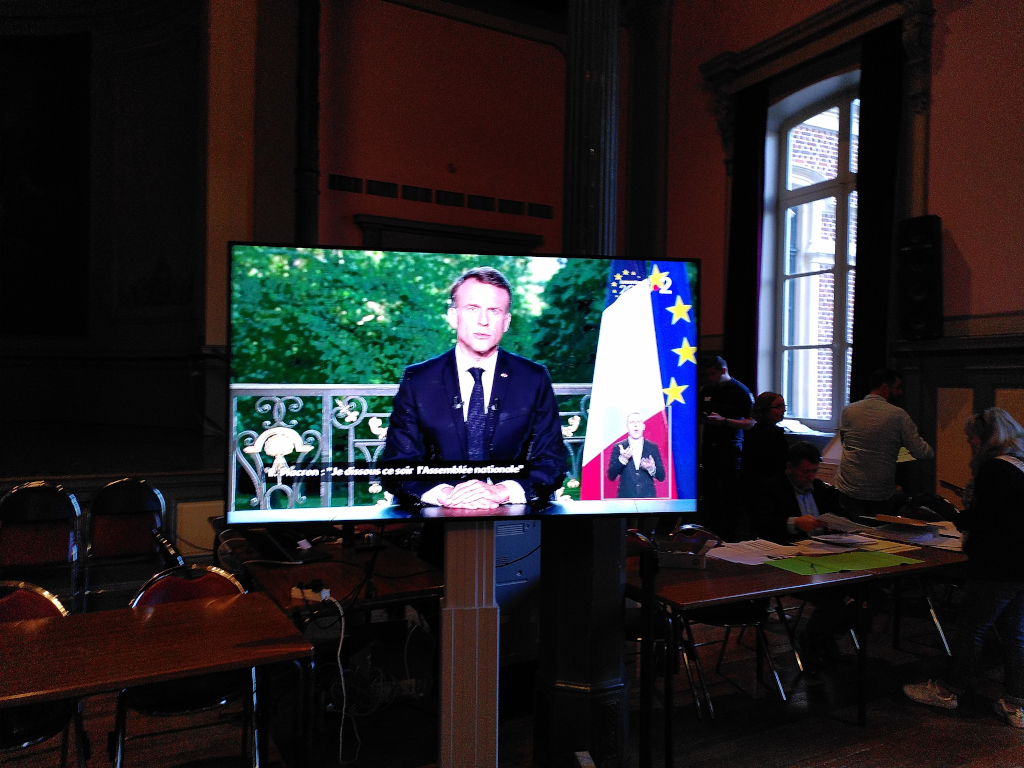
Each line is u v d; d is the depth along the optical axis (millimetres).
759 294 6820
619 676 2717
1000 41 4895
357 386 1951
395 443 1976
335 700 3086
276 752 2797
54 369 8938
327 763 2713
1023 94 4766
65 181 8820
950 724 3039
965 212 5094
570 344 2088
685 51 7656
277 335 1898
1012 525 2939
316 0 7219
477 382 2033
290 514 1912
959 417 5047
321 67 7555
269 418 1896
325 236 7617
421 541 3229
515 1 8430
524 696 3186
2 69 8781
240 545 3275
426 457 1995
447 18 8227
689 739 2916
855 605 3410
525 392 2057
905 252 5332
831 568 2902
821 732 2969
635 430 2123
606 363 2111
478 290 2027
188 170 7762
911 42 5363
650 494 2129
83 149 8766
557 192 8930
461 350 2025
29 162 8852
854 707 3201
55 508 3656
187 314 7727
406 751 2812
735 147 7012
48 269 8875
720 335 7289
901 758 2754
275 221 7133
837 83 6203
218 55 6898
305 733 2061
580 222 2795
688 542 3135
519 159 8695
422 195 8094
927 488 5230
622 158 8398
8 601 2311
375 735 2943
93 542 3783
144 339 8234
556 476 2078
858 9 5711
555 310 2078
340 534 3471
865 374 5637
